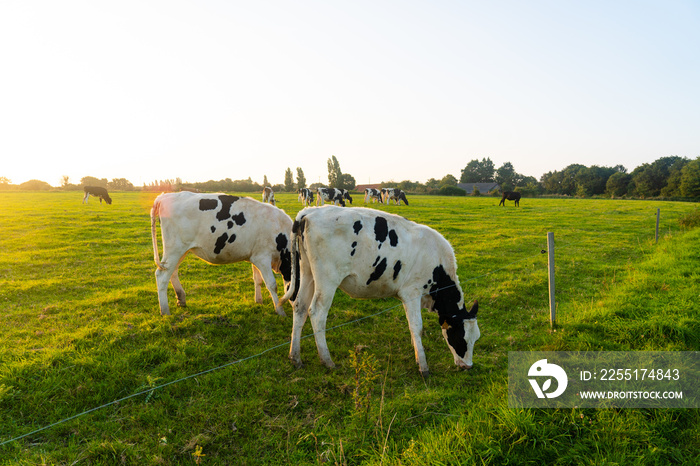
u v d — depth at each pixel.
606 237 16.08
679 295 6.95
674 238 14.36
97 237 14.71
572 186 108.06
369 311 7.20
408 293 5.30
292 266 4.97
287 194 57.94
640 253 12.64
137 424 3.76
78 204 30.77
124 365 4.60
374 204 36.16
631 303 6.73
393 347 5.75
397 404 4.13
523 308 7.48
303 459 3.37
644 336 5.39
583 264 11.03
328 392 4.43
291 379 4.70
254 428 3.73
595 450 3.31
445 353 5.66
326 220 4.91
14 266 9.92
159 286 6.33
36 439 3.53
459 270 10.38
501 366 5.22
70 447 3.40
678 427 3.61
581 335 5.47
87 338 5.37
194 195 6.41
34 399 3.94
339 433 3.65
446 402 4.28
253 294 8.05
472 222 20.91
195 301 7.34
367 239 4.96
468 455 3.17
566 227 19.23
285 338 5.82
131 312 6.58
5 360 4.64
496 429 3.50
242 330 5.96
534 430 3.42
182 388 4.34
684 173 73.56
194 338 5.50
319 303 4.98
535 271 10.20
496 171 151.50
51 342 5.28
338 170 97.69
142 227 17.34
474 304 5.19
